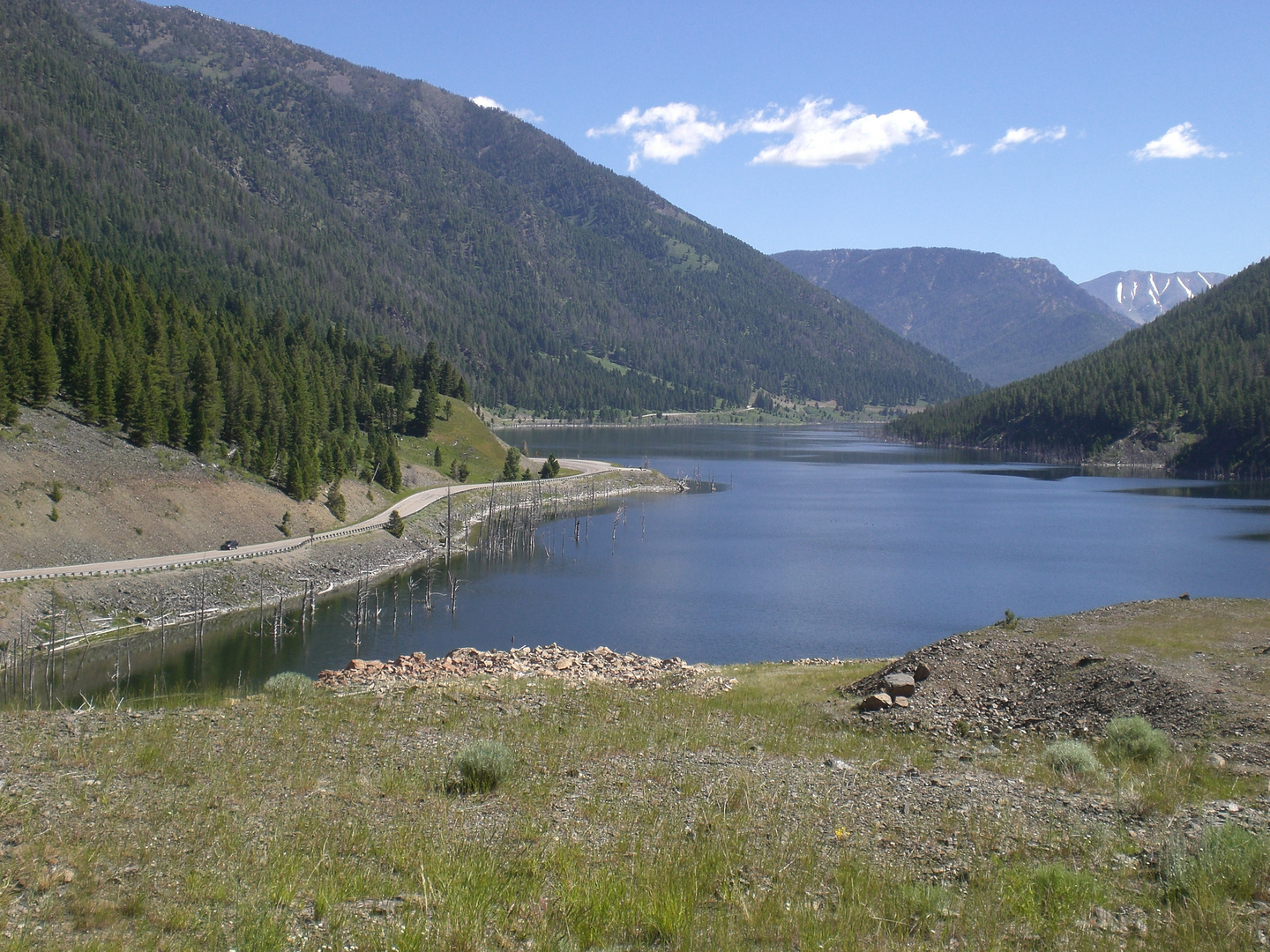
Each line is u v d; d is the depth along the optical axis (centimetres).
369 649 7338
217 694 2881
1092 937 1156
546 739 2255
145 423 10825
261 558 9662
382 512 13612
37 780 1698
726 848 1488
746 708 2836
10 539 8088
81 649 7056
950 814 1673
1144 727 2134
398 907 1223
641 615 8719
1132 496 19512
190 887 1252
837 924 1200
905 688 2767
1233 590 9831
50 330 12106
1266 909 1206
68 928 1112
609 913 1217
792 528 14875
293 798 1697
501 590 9956
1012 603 9300
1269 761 1894
